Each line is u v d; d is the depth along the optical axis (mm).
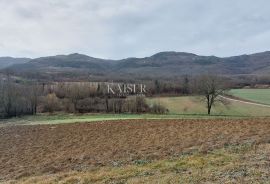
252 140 28547
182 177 18156
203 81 81375
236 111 79500
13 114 88750
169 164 22438
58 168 26703
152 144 32844
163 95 100375
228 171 18422
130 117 64750
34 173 26062
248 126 37938
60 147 37031
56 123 59031
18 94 93625
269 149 23844
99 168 24672
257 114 73875
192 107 83812
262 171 17625
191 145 29969
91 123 54688
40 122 64188
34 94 95750
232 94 104000
